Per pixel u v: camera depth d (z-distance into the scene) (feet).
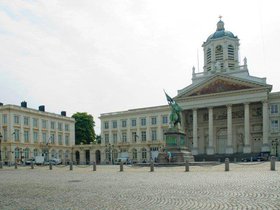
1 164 182.80
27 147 286.25
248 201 41.32
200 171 105.29
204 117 273.95
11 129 271.08
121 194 50.96
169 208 37.88
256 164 153.99
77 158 344.49
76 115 372.38
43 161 258.98
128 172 111.04
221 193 49.14
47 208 39.91
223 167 128.77
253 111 252.83
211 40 287.48
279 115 243.60
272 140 244.22
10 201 46.26
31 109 295.48
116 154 321.52
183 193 50.34
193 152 257.75
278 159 222.48
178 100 269.44
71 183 72.38
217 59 284.82
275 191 50.21
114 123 327.26
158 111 300.40
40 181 80.33
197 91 263.90
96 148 331.77
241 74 255.09
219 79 255.09
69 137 345.72
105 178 85.30
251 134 251.60
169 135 153.99
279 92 244.63
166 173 99.35
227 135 252.21
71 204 42.50
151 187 59.82
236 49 285.02
